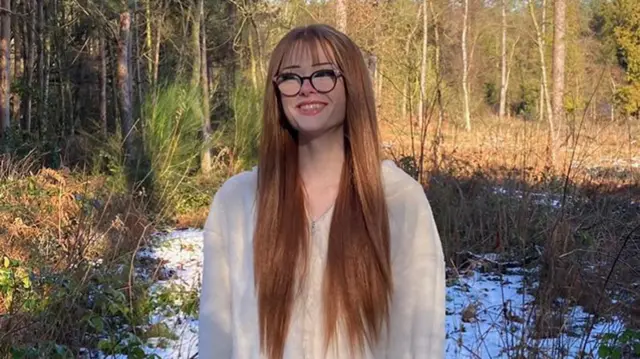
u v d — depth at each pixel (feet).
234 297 5.31
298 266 5.07
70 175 31.30
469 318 16.05
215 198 5.59
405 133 27.68
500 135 32.42
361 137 5.15
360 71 5.21
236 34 60.75
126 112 42.68
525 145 26.86
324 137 5.21
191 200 36.70
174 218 34.06
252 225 5.32
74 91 70.64
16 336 12.78
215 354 5.38
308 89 5.09
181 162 37.99
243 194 5.48
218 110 52.13
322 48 5.15
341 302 4.94
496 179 25.48
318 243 5.09
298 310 5.03
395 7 57.11
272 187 5.21
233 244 5.40
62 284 14.28
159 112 36.83
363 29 49.34
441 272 5.28
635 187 27.96
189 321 16.12
